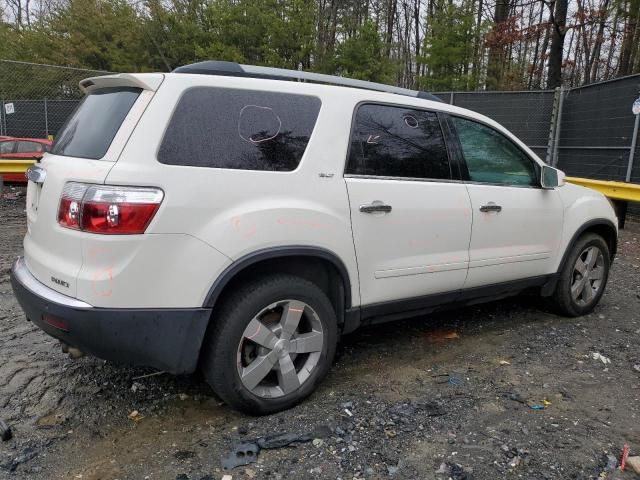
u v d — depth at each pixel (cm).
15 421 296
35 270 290
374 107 344
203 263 267
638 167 931
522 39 1894
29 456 265
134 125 262
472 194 382
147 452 270
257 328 290
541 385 349
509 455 271
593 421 306
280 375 303
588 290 486
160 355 269
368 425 296
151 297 259
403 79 3114
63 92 1387
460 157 384
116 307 254
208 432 288
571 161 1107
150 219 254
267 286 290
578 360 391
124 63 2306
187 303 267
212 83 285
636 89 930
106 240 250
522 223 417
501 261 406
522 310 504
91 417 302
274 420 300
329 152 314
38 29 2602
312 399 324
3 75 1360
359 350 402
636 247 802
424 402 324
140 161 256
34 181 308
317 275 322
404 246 345
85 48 2412
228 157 280
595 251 485
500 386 347
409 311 369
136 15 2461
